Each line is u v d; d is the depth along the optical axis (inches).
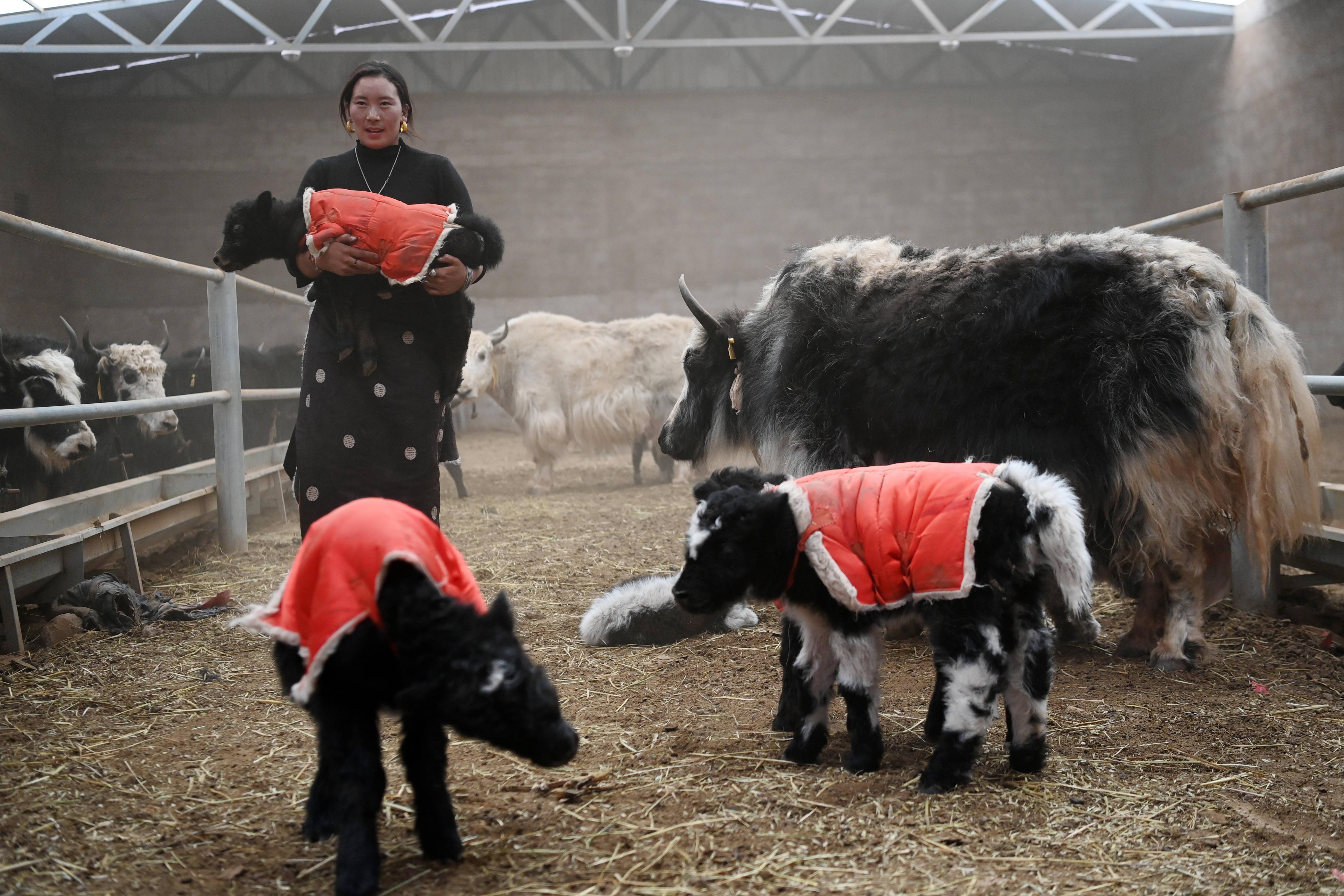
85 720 155.8
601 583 257.4
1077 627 198.4
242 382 498.3
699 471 264.5
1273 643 198.4
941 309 190.5
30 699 164.9
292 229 168.6
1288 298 681.0
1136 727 152.5
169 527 267.0
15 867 107.5
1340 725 153.4
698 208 871.7
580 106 866.1
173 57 828.0
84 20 715.4
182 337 845.2
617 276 874.1
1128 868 109.1
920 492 130.9
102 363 397.4
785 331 216.8
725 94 868.0
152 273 838.5
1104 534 178.7
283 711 160.7
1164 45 805.2
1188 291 172.7
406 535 104.2
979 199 868.6
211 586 250.1
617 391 464.4
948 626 128.5
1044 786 130.3
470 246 167.6
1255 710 160.4
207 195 848.3
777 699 168.2
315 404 170.6
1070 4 751.7
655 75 868.6
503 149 866.8
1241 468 173.5
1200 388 169.6
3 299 737.6
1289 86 673.6
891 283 205.3
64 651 191.5
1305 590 233.0
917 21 839.7
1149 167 844.6
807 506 131.8
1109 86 858.1
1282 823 121.6
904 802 125.0
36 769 135.5
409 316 171.3
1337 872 108.0
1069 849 113.4
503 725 95.5
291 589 106.5
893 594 129.3
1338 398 289.6
